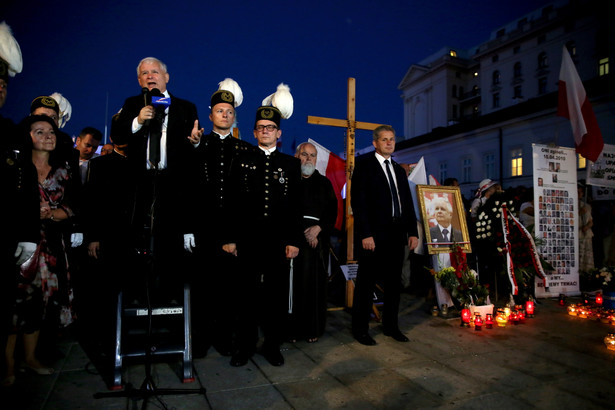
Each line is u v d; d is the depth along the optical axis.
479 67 43.34
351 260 5.40
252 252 3.34
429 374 3.18
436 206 5.32
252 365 3.36
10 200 2.48
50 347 3.50
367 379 3.07
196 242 3.26
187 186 3.19
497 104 40.06
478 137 25.41
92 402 2.64
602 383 3.03
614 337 3.84
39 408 2.54
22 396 2.71
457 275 4.93
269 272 3.40
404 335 4.25
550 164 6.34
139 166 3.11
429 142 28.95
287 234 3.46
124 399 2.69
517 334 4.32
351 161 5.36
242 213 3.34
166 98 2.57
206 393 2.80
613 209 8.28
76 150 3.41
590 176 7.12
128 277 3.38
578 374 3.21
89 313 4.45
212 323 3.84
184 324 3.13
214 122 3.48
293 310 4.04
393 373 3.20
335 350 3.78
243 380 3.04
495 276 5.48
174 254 3.24
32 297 2.92
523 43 37.28
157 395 2.75
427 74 46.47
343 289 5.95
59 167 3.21
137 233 3.09
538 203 6.22
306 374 3.16
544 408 2.62
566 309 5.54
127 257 3.30
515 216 5.63
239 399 2.71
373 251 4.07
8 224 2.47
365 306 4.05
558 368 3.33
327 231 4.35
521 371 3.26
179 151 3.18
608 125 18.53
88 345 3.88
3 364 2.87
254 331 3.41
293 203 3.51
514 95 38.19
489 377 3.12
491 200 5.60
